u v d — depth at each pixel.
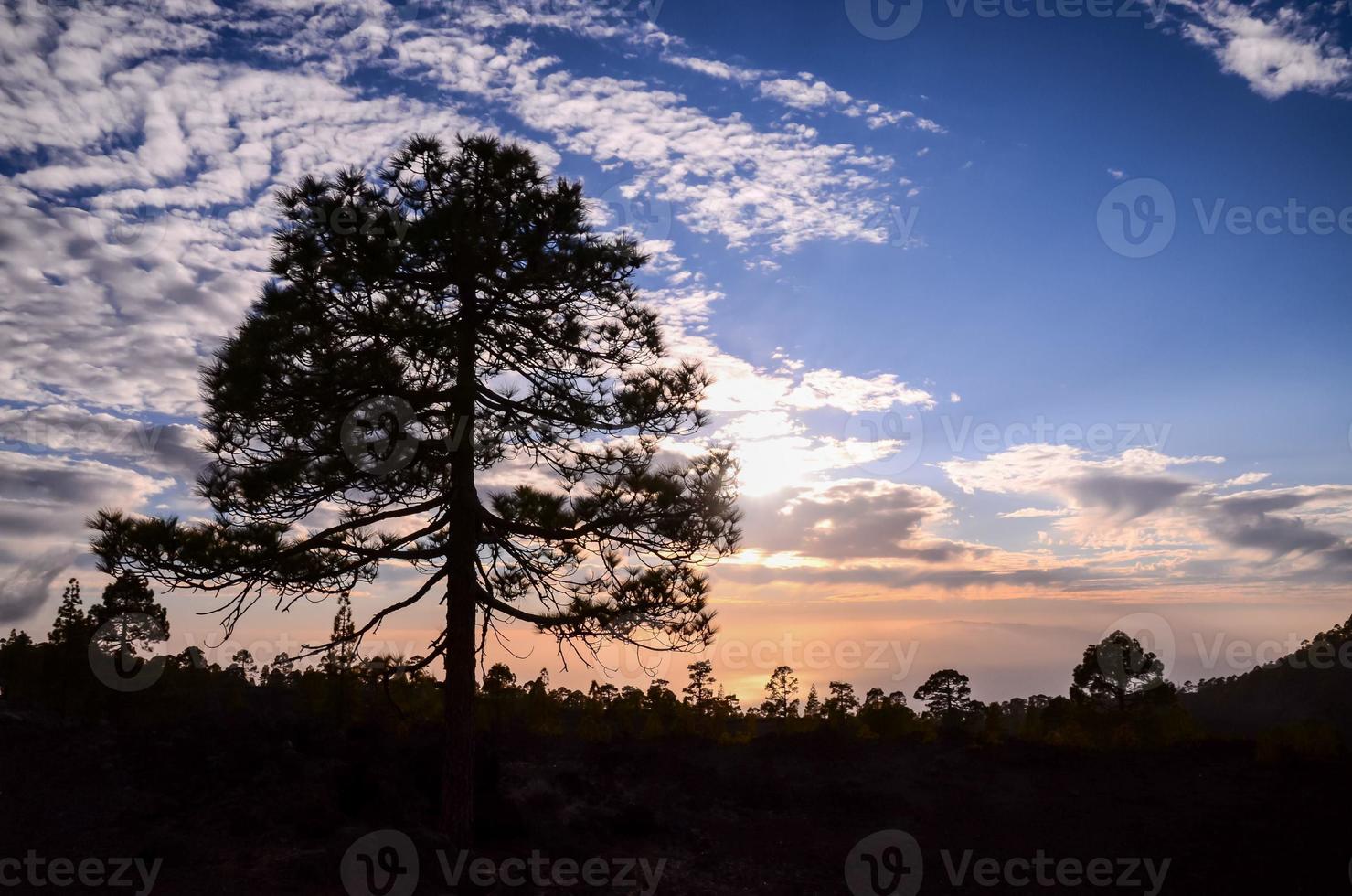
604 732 27.55
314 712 21.55
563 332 12.44
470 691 11.55
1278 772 21.72
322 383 10.74
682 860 12.74
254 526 10.89
